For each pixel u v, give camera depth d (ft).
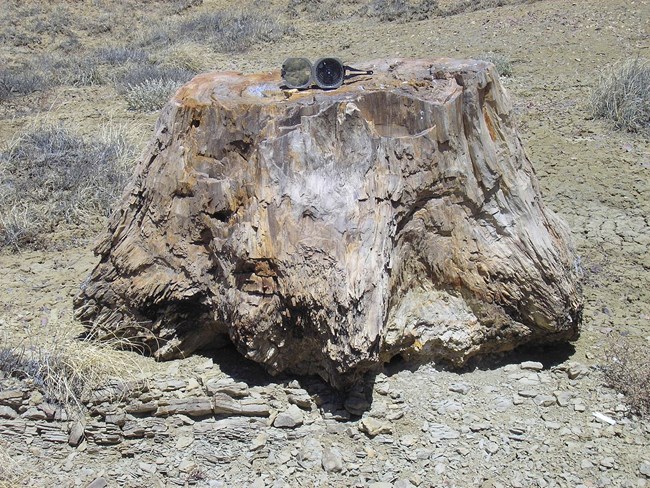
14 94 35.83
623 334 15.60
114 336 14.96
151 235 14.40
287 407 13.41
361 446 12.68
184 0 62.69
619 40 36.70
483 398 13.70
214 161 13.84
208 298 14.16
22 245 20.08
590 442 12.79
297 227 12.90
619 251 18.90
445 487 11.98
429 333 14.08
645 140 25.16
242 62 42.16
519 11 44.45
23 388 13.67
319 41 46.75
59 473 12.63
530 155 24.17
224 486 12.17
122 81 37.24
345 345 12.35
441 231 14.06
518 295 14.02
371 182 13.26
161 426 13.15
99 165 23.41
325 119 13.34
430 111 13.53
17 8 59.93
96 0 62.59
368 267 12.59
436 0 53.57
